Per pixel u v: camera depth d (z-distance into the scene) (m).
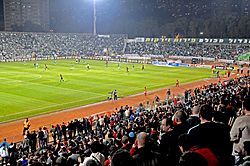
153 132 14.61
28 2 185.75
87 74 69.50
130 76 68.19
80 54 114.94
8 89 51.31
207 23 152.62
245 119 7.06
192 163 4.40
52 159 13.58
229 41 109.50
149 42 124.25
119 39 130.38
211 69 82.94
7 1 179.00
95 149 7.95
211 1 172.25
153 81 62.53
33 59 101.31
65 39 120.94
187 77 68.75
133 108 39.84
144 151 6.12
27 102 42.91
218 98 24.56
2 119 35.22
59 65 85.94
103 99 46.25
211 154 5.81
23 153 20.61
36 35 115.00
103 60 101.38
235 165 6.57
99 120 29.53
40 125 33.41
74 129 27.62
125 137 11.23
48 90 51.12
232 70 80.62
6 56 98.12
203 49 112.25
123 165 5.02
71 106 41.69
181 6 175.38
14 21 183.75
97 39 128.38
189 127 8.30
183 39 117.06
